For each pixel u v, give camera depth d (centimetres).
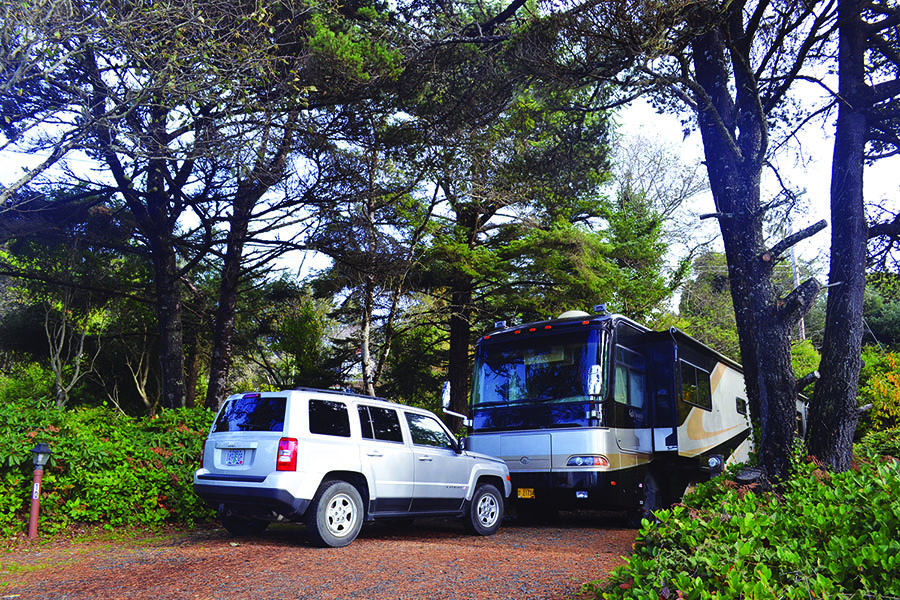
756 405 995
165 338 1791
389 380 2473
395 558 711
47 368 2612
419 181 1767
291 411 784
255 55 1188
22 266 2070
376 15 1366
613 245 2317
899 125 978
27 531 848
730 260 980
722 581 361
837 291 842
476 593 558
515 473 1090
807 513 452
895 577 337
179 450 1070
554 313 2016
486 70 1359
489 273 2016
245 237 1714
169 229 1819
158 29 1112
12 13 930
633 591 381
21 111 1173
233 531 880
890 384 1700
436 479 919
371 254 1642
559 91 1045
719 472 1239
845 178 869
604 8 775
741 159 850
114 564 682
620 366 1111
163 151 1280
